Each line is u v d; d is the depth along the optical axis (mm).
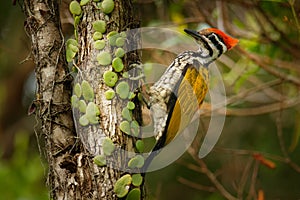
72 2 8461
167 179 16672
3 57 18078
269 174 16078
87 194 8055
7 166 14523
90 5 8414
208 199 14781
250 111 13492
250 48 12406
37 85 8656
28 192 14148
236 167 14133
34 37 8727
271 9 12336
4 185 14164
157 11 13664
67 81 8594
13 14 15883
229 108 13391
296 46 12336
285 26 12508
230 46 10680
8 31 15945
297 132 12953
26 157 14742
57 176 8281
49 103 8477
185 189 16672
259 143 16203
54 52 8633
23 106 19047
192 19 12789
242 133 16359
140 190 8289
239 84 12656
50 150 8406
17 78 18719
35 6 8719
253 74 13078
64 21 12398
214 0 13305
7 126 19000
